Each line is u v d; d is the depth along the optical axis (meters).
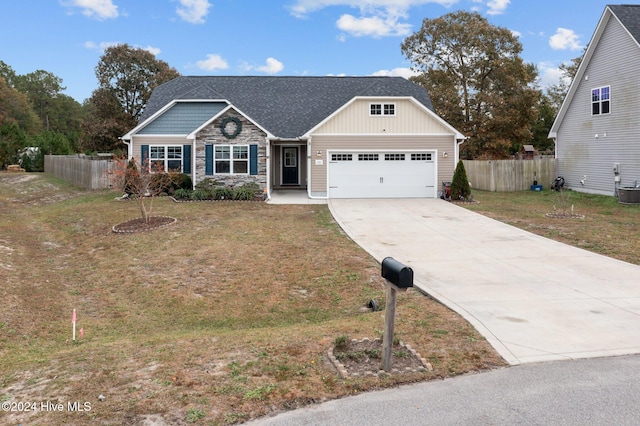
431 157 21.92
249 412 4.22
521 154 44.50
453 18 38.28
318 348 5.72
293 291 9.23
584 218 16.59
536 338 6.15
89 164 26.95
